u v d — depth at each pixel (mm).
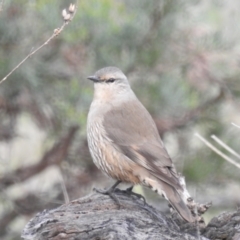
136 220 8859
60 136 14008
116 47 13188
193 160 14180
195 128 14344
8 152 14258
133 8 13391
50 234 8602
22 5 12789
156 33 13375
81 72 13281
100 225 8625
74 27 12688
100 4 12805
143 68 13586
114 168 10820
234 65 14008
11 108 13656
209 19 13633
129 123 10977
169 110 13914
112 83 11555
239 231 9047
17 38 12805
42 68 13016
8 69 12695
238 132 14297
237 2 14086
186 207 9430
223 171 14273
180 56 13742
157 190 10234
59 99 13250
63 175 14227
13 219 14414
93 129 11141
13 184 14094
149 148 10656
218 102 14211
